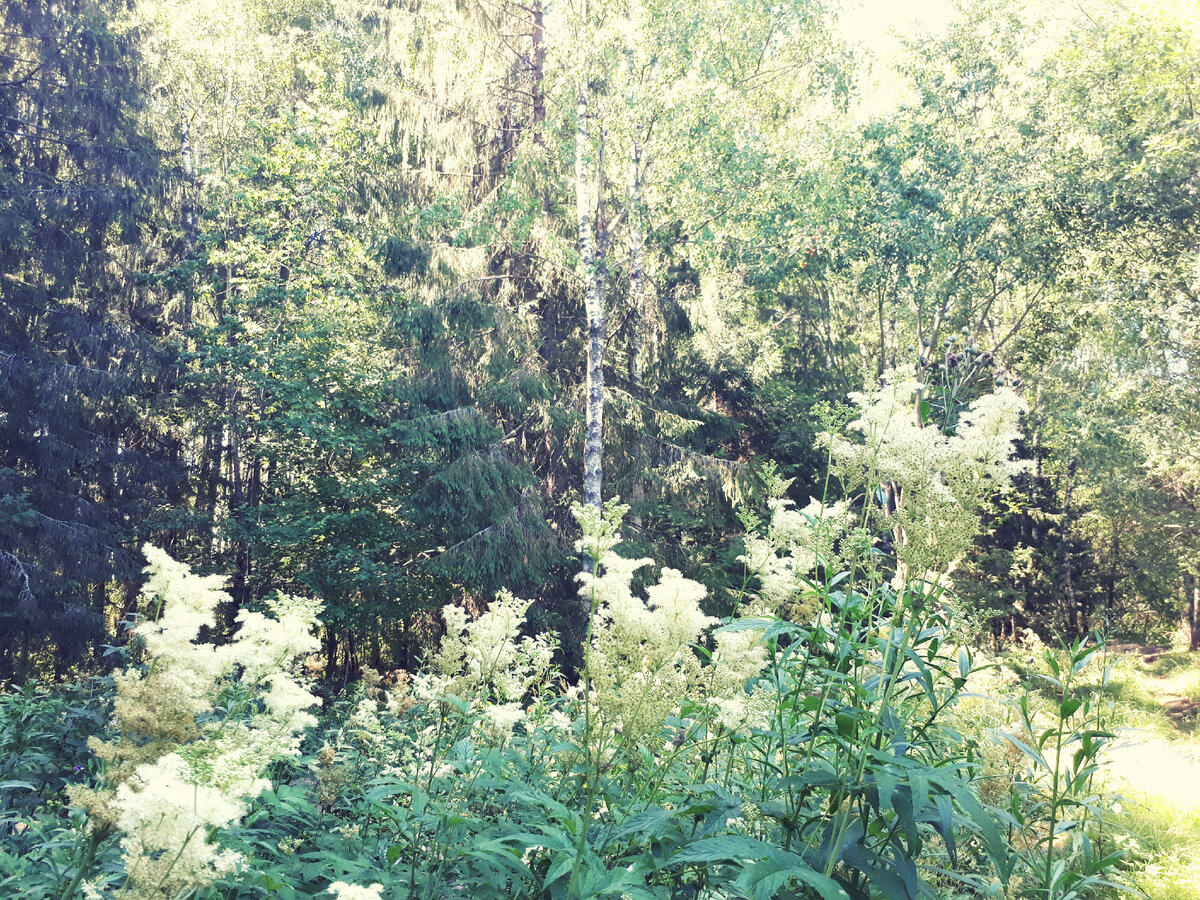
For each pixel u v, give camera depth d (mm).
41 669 17719
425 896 2838
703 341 22391
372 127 18000
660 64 15758
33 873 2697
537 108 18438
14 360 16578
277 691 2656
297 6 22141
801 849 2650
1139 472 23125
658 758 3062
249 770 1915
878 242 19594
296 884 2777
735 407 24297
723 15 16578
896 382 3023
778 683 3086
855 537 2969
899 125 22109
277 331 16062
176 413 19219
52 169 19219
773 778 2863
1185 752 9773
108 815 1955
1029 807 3824
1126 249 21438
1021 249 20953
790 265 17656
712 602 17141
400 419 17547
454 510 15867
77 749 4758
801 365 26828
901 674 2920
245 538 15883
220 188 18688
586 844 2463
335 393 16234
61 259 17891
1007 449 2666
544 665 3994
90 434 18078
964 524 2641
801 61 18391
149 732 2105
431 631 17797
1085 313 22969
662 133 15961
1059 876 3318
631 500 17578
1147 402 21234
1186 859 6008
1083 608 31188
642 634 2650
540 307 19375
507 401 16859
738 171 15617
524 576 15891
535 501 16453
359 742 4504
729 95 16594
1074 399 23562
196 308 20984
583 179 16125
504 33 18375
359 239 17672
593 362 16484
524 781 3371
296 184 17297
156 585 2428
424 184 18516
